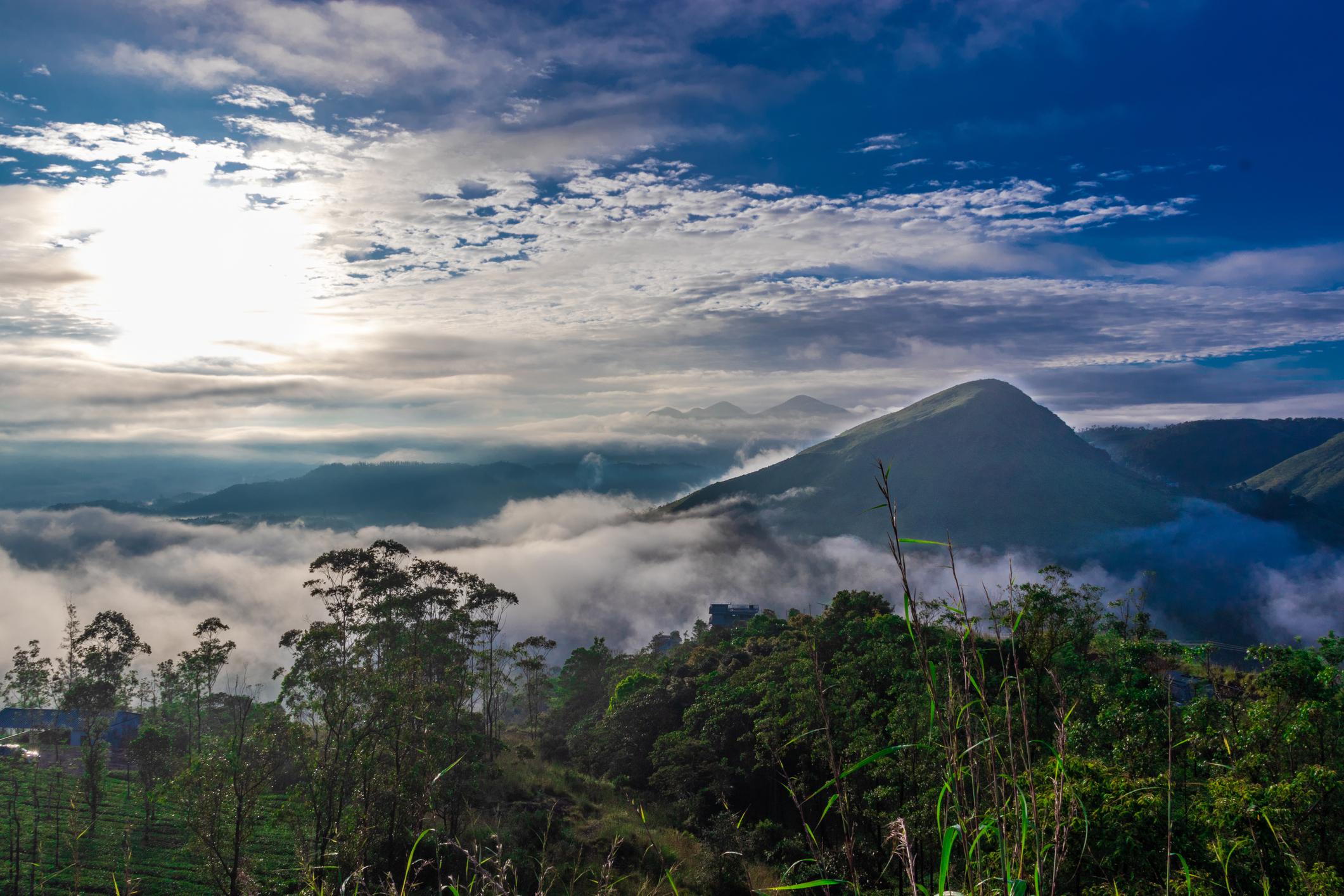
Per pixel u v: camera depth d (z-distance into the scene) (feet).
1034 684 62.08
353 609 139.33
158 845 145.28
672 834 136.26
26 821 146.41
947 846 12.55
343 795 115.14
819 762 111.55
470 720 153.89
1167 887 17.53
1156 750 61.62
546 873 22.50
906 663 112.57
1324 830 44.55
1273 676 67.77
